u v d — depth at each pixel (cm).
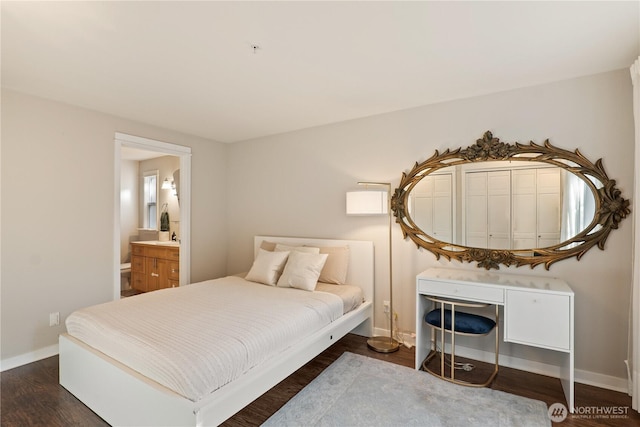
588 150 250
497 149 282
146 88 275
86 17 175
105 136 338
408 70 243
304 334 239
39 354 290
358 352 308
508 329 237
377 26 187
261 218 441
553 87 263
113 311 238
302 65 235
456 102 304
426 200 318
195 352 175
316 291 312
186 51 213
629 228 236
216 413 165
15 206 279
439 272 290
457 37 199
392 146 338
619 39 200
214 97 296
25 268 284
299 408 217
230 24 184
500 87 275
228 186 477
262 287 325
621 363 240
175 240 554
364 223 357
